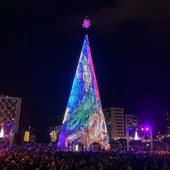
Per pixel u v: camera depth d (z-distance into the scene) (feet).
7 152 93.04
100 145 172.35
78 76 187.21
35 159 71.61
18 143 221.05
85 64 189.67
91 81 186.39
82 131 172.04
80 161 73.00
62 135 175.01
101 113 181.98
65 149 159.74
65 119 178.50
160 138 333.01
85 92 181.98
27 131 303.68
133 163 81.76
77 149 169.07
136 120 574.97
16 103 261.03
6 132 232.32
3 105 256.93
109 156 96.63
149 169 78.95
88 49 195.62
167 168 72.28
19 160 67.36
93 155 102.01
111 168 70.13
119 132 618.44
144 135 293.64
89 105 179.32
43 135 333.62
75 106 179.22
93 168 63.26
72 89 185.68
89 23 202.59
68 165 62.39
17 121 255.29
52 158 71.77
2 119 252.42
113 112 629.51
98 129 175.63
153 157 94.58
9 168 56.54
